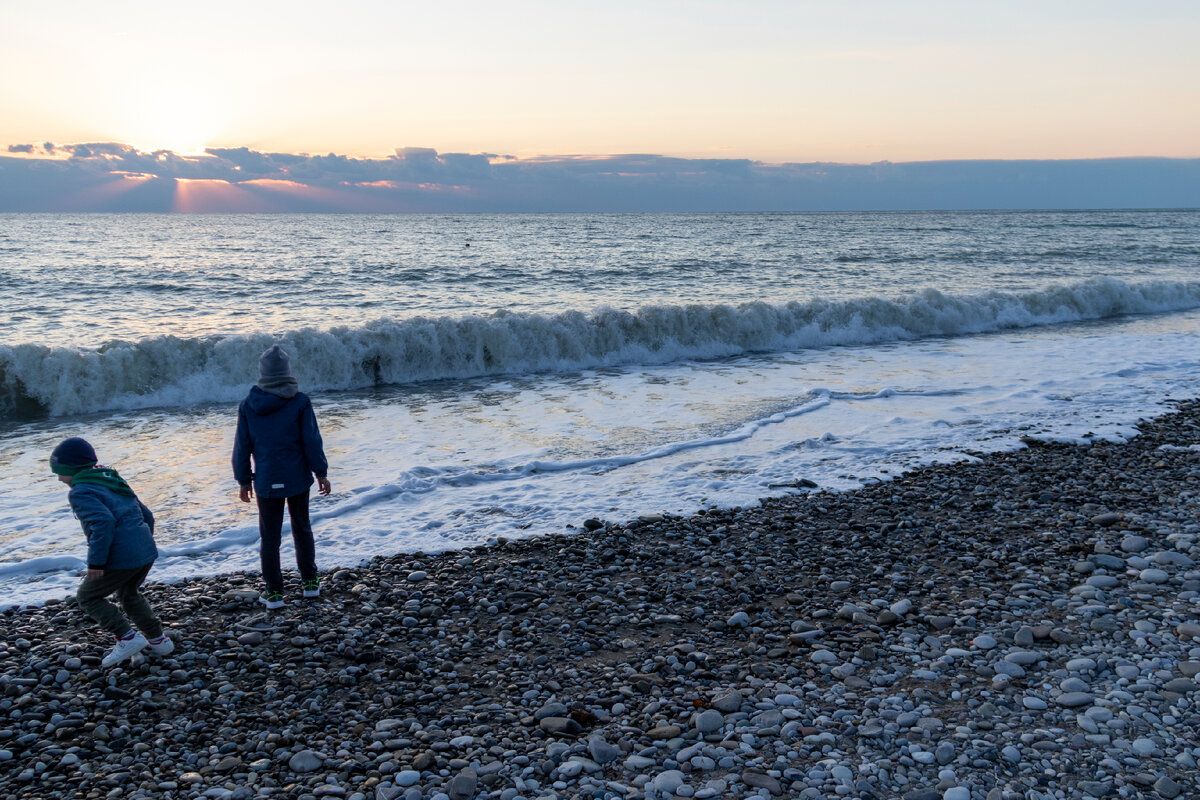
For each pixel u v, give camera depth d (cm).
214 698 446
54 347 1250
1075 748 371
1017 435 1012
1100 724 388
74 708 432
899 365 1547
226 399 1314
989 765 359
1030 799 334
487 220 15688
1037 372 1439
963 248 5072
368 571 634
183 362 1337
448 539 702
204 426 1130
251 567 653
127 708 434
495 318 1583
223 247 5300
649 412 1170
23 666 478
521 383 1419
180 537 714
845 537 687
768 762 372
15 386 1214
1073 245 5303
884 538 684
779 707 423
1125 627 494
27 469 918
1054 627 501
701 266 3731
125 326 1844
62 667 475
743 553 656
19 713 423
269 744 398
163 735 408
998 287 2803
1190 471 841
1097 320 2198
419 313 2092
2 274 3148
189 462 943
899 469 880
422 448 985
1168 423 1059
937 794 341
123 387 1284
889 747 380
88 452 462
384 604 573
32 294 2484
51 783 365
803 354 1716
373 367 1454
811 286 2888
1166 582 558
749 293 2647
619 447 985
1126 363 1505
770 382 1389
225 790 360
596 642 511
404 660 484
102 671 471
